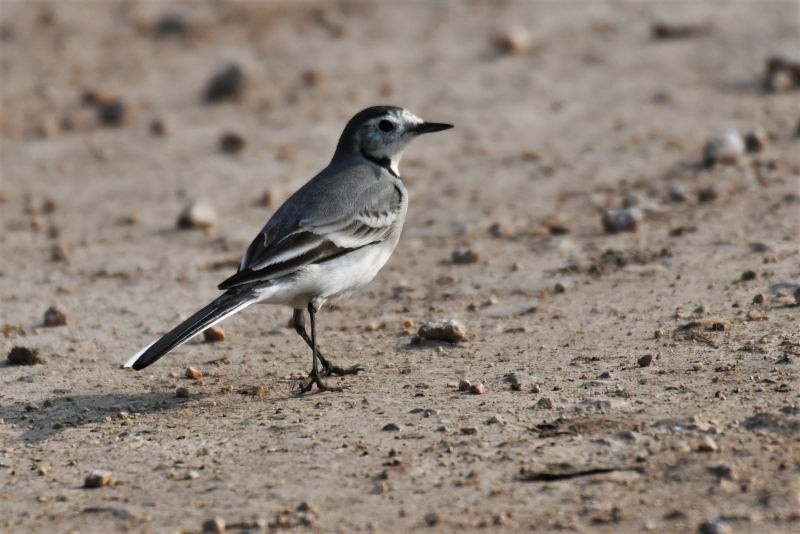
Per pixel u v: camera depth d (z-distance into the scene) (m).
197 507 8.07
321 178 11.50
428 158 20.16
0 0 32.06
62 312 13.60
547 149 19.95
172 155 21.50
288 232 10.70
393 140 11.83
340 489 8.19
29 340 13.01
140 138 22.69
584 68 24.50
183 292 14.75
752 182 16.86
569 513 7.57
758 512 7.38
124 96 25.14
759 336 10.88
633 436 8.66
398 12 30.56
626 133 20.23
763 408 8.97
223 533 7.60
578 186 17.84
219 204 18.80
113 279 15.47
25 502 8.39
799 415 8.72
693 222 15.50
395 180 11.80
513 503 7.76
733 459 8.13
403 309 13.41
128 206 18.98
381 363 11.38
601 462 8.30
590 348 11.20
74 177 20.69
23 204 19.36
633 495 7.75
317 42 28.19
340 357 11.75
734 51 24.31
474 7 30.48
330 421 9.59
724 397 9.30
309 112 23.27
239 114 23.64
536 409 9.41
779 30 25.55
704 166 17.86
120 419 10.10
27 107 24.73
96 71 26.94
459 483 8.12
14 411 10.46
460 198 17.94
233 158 21.05
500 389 10.06
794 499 7.49
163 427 9.82
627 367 10.38
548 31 27.69
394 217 11.43
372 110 11.88
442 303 13.48
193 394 10.75
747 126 19.73
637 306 12.50
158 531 7.73
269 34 29.06
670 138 19.58
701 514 7.41
